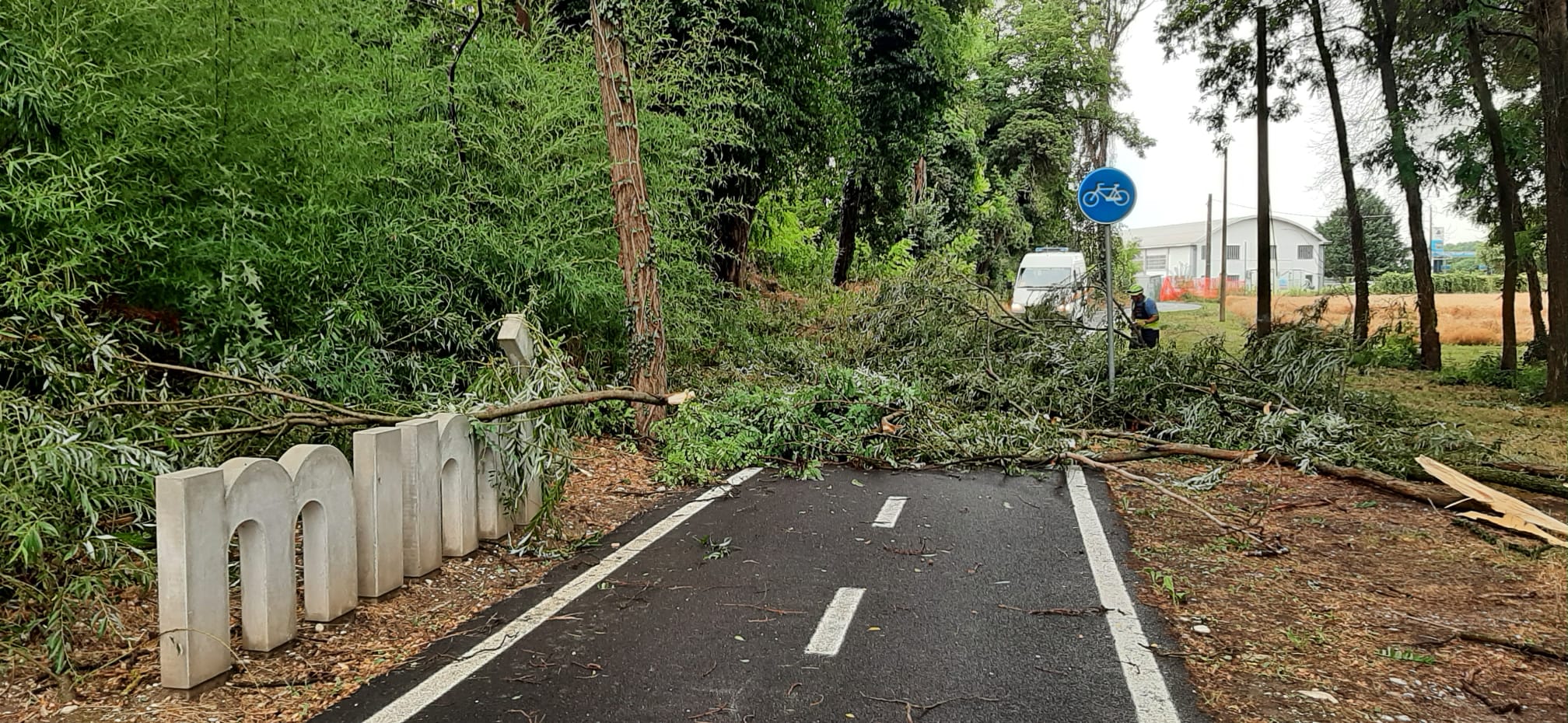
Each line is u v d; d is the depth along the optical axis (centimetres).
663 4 1102
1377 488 725
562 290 826
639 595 475
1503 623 434
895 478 797
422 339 752
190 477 340
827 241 2783
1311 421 859
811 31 1531
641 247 871
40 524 339
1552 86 1347
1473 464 764
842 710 339
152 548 465
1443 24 1602
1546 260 1366
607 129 866
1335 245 6019
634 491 726
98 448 393
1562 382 1338
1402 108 1758
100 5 509
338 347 654
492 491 552
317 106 630
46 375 452
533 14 1040
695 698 349
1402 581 501
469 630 423
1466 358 2078
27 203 446
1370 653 396
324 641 400
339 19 691
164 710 333
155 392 507
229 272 571
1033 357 1198
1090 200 1044
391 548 461
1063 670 377
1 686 346
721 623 433
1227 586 490
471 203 800
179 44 565
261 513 376
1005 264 4059
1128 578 504
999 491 743
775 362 1290
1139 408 1020
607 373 1022
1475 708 342
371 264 693
